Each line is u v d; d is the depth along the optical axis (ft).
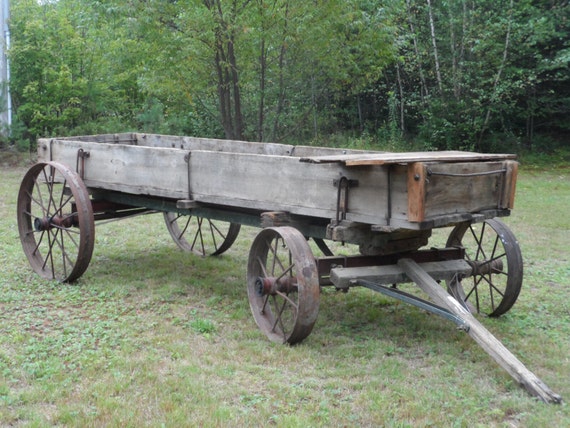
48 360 14.83
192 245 27.04
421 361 15.62
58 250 26.11
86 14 55.62
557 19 60.59
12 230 29.60
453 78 59.16
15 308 18.78
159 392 13.33
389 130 65.31
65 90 55.42
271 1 41.39
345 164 15.01
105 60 56.24
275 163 17.01
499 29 56.18
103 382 13.69
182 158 19.34
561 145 65.87
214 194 18.63
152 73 44.60
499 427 12.32
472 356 15.94
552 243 29.63
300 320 15.57
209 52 42.22
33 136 57.57
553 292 22.02
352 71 48.67
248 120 54.75
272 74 48.67
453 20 57.82
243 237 30.04
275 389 13.69
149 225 32.22
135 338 16.57
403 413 12.69
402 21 60.90
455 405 13.12
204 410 12.57
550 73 62.75
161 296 20.45
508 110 61.31
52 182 21.91
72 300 19.66
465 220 15.07
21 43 55.06
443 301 15.44
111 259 25.43
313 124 62.95
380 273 16.58
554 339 17.37
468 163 14.99
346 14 42.70
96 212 23.58
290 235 15.97
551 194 43.73
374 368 14.99
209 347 16.05
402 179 14.38
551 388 14.28
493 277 23.63
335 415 12.55
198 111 58.44
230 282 22.50
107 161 21.68
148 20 39.86
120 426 11.85
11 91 56.54
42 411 12.51
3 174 47.26
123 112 62.34
